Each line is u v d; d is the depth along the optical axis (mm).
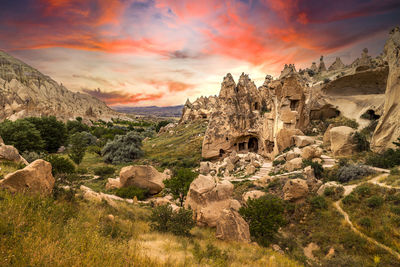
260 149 48625
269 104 61156
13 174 9977
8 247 5035
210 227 16750
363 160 28000
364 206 18109
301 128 47094
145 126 189250
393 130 28422
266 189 27250
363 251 15023
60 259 5176
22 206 7820
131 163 57469
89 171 47812
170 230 13359
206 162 45469
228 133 50188
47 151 64312
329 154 32969
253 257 11188
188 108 110438
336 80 53531
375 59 51562
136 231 12117
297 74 48281
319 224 19281
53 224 7699
